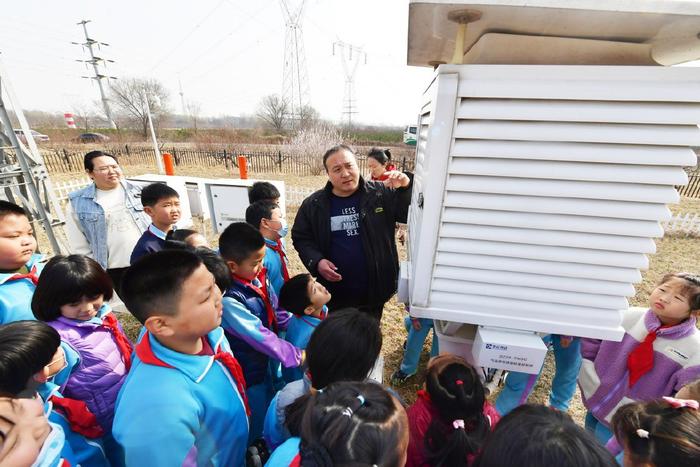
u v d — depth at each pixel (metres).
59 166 13.55
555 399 2.39
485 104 1.11
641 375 1.82
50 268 1.55
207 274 1.15
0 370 1.05
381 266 2.50
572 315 1.31
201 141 22.16
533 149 1.13
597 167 1.12
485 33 1.22
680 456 0.92
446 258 1.32
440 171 1.21
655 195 1.11
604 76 1.03
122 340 1.82
